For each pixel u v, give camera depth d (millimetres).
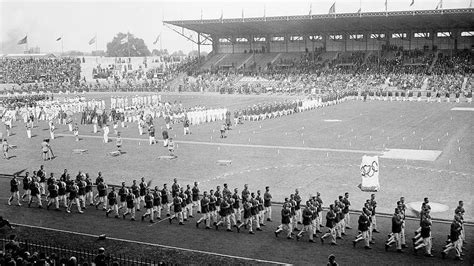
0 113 83438
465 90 95125
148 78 136125
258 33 134125
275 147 49344
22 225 27719
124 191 30812
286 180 36531
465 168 37719
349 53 124000
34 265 17703
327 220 24234
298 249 23562
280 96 106250
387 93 97938
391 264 21438
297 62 125625
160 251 23359
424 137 51938
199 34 135250
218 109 73938
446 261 21734
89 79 139625
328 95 93500
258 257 22516
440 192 31891
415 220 27219
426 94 95625
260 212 27141
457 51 111812
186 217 29344
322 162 41906
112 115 69188
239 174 38781
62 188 31625
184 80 129625
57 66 137500
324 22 108938
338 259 22125
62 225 28047
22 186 37875
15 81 127062
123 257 22516
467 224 25984
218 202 27938
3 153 50625
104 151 50344
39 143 56312
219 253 23094
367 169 33000
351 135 54906
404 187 33406
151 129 53781
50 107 79500
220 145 51562
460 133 53562
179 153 47906
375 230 25859
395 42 121000
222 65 134750
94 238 25453
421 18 99375
